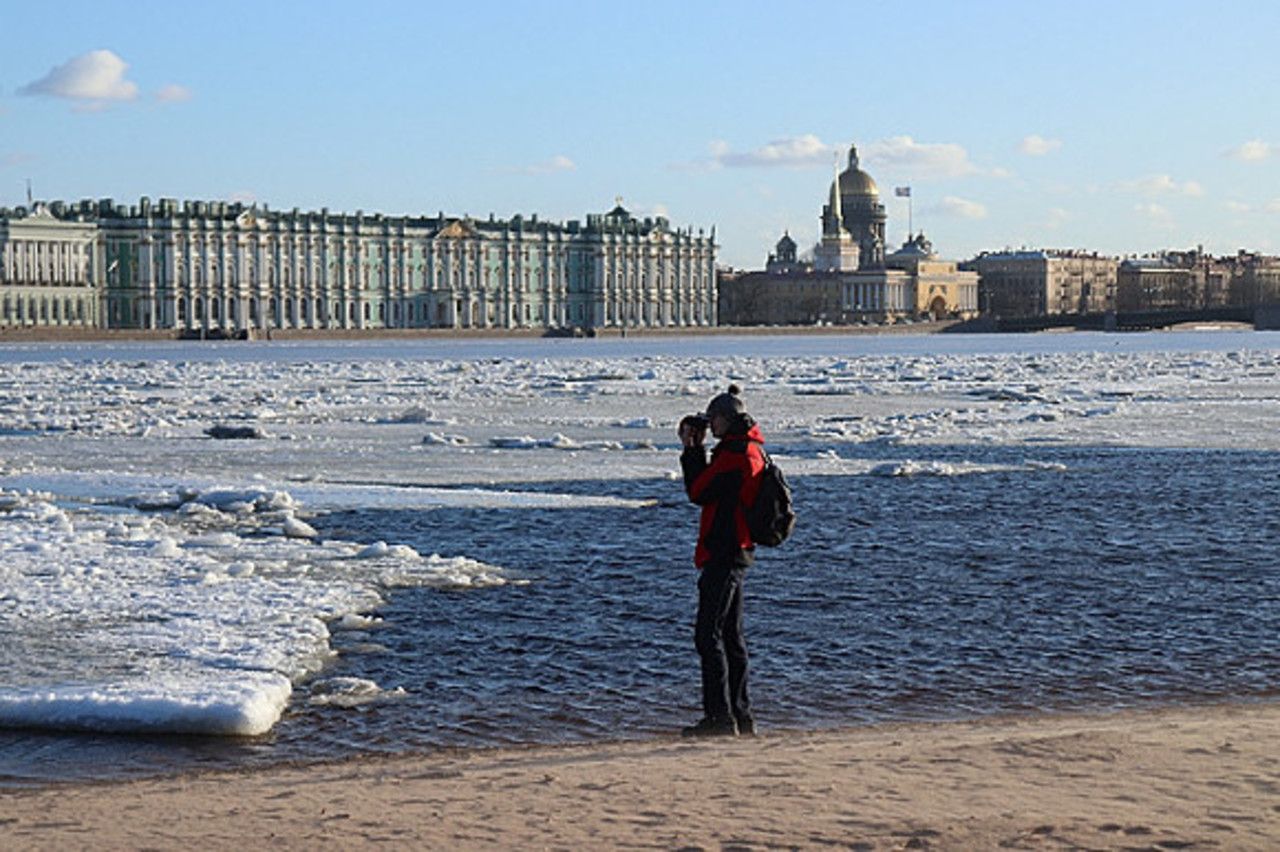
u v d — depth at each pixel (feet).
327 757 52.24
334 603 75.72
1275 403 235.81
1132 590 81.87
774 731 53.62
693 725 56.18
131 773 50.11
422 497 118.21
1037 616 75.31
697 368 387.34
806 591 81.35
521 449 161.27
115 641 67.10
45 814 37.96
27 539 93.04
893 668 65.00
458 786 39.47
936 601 78.79
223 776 46.80
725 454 51.98
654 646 68.95
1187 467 142.92
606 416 213.66
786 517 51.83
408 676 63.26
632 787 38.29
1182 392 267.39
